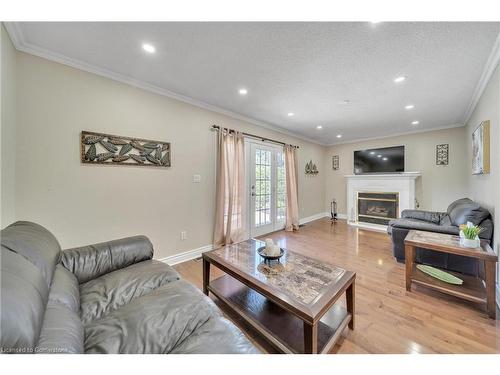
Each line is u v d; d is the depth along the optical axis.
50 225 1.90
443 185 4.37
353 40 1.71
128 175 2.36
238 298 1.71
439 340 1.40
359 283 2.19
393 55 1.91
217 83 2.46
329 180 6.21
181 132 2.83
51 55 1.87
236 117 3.54
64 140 1.96
